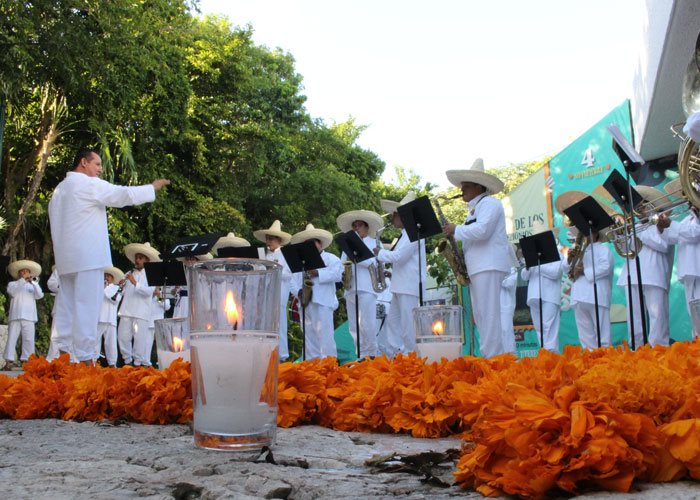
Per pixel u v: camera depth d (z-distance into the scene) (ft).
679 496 5.51
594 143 46.21
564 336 47.65
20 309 47.70
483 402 8.54
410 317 32.40
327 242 39.91
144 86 58.18
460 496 6.19
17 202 56.70
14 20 40.09
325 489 6.44
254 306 8.14
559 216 48.03
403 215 24.00
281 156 78.38
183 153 66.74
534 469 5.80
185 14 68.44
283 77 89.61
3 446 9.18
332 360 13.56
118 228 56.65
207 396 8.21
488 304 24.77
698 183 17.28
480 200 25.18
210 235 28.76
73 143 56.95
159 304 49.08
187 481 6.59
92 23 45.65
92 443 9.46
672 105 34.58
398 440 10.20
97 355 45.03
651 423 5.99
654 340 32.35
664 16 28.58
